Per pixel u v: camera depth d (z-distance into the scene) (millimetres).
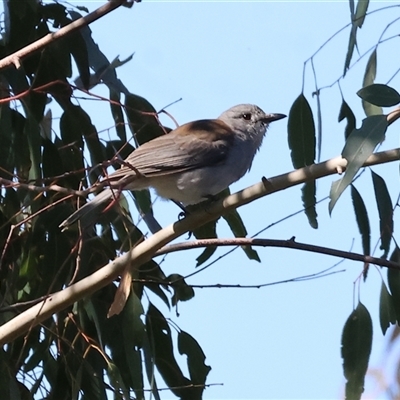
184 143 10648
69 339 10492
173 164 10484
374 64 9867
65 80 10938
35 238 10344
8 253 10617
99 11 9695
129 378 10195
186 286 10352
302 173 8359
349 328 9289
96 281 8773
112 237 10906
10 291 10469
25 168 10648
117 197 8961
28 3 10906
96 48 11180
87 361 10234
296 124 9930
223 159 10898
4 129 10328
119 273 8766
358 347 9234
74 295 8820
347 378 9180
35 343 10625
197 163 10625
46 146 10789
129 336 9789
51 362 10562
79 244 9609
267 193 8461
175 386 10430
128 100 11203
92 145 11023
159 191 10766
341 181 7914
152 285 10875
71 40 10906
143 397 9617
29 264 10414
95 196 10141
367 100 8461
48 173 10742
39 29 11195
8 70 10586
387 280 9633
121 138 11180
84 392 10180
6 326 8891
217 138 11008
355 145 7965
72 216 9461
